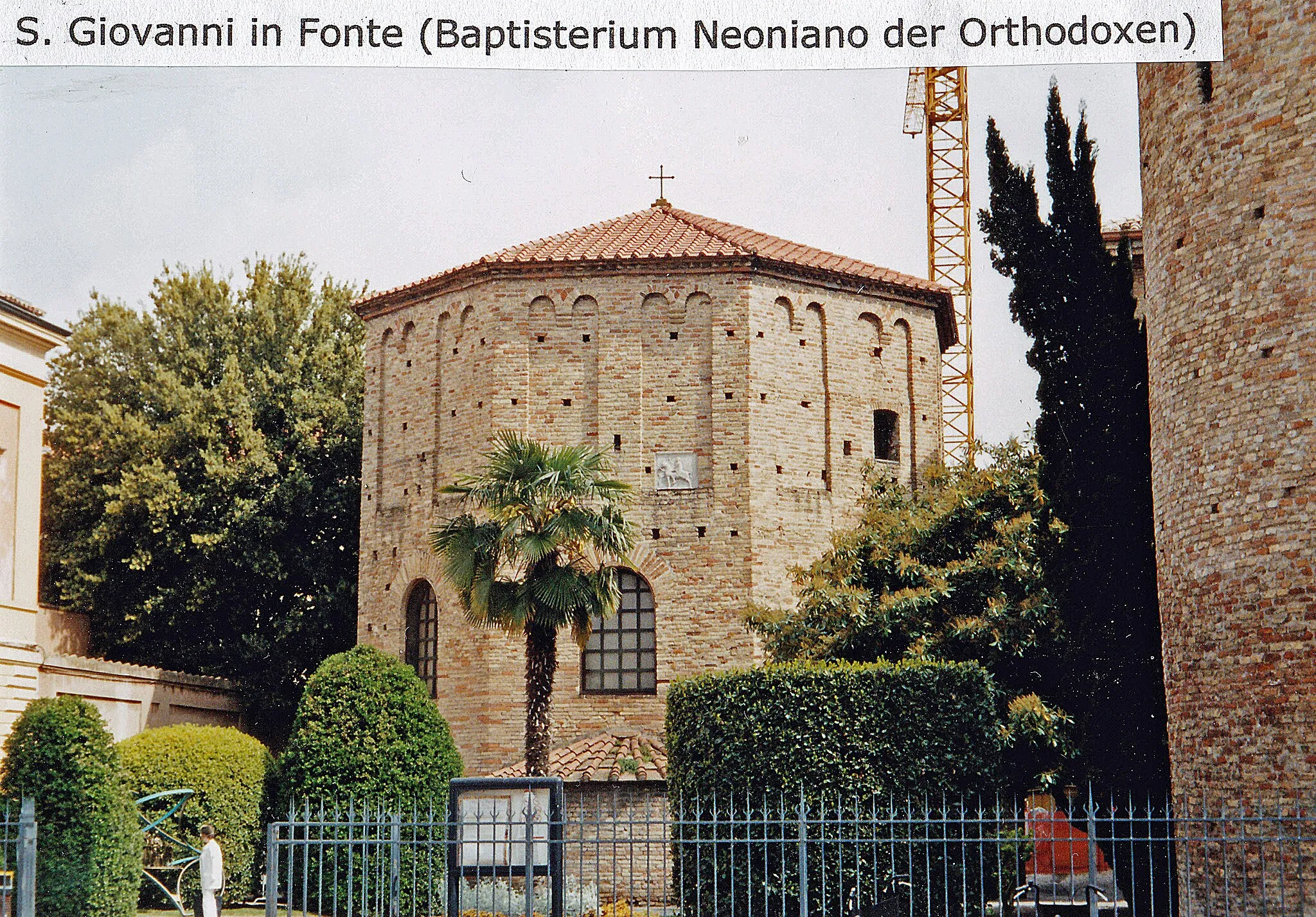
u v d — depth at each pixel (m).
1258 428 18.66
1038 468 29.69
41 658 30.86
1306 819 16.45
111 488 44.28
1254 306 18.86
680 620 34.34
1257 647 18.41
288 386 47.50
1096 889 17.44
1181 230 20.08
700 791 25.66
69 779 24.94
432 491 36.72
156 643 44.69
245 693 42.97
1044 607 27.09
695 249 36.12
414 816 19.05
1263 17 19.05
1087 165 24.47
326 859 29.14
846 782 24.81
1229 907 17.16
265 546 44.84
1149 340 21.16
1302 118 18.56
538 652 29.81
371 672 30.58
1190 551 19.62
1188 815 19.36
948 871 23.70
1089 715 23.47
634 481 35.06
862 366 37.25
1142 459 23.52
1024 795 25.98
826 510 35.69
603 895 31.11
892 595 30.38
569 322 35.91
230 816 30.52
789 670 25.59
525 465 29.80
